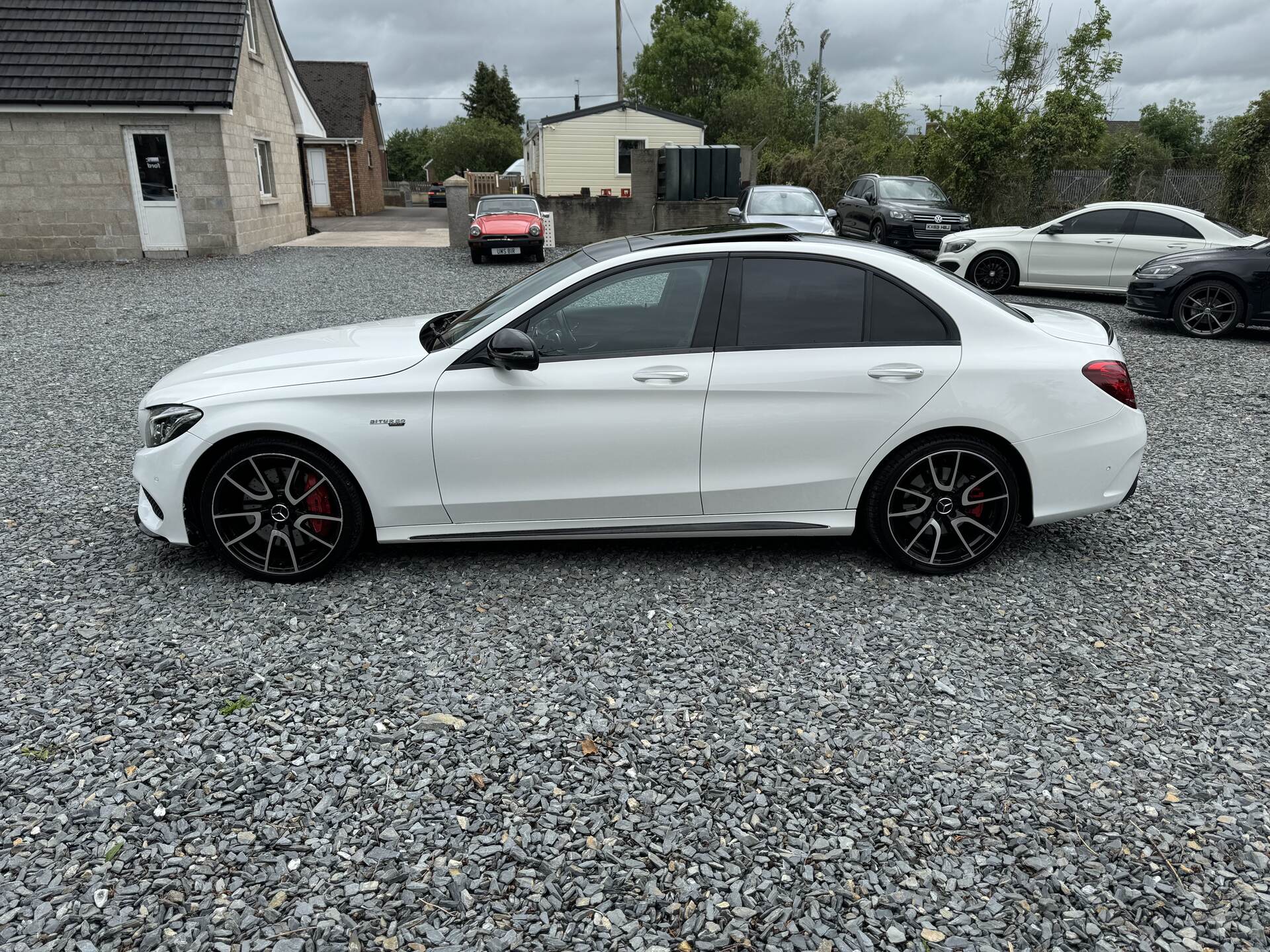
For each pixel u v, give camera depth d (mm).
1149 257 12406
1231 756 2854
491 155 68750
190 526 3910
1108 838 2498
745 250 3895
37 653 3367
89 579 3988
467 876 2346
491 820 2551
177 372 4184
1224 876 2363
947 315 3914
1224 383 8047
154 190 17562
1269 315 9891
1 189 16938
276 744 2861
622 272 3854
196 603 3783
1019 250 13359
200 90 17016
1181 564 4258
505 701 3111
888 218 17766
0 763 2744
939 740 2926
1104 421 3936
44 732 2900
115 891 2271
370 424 3768
